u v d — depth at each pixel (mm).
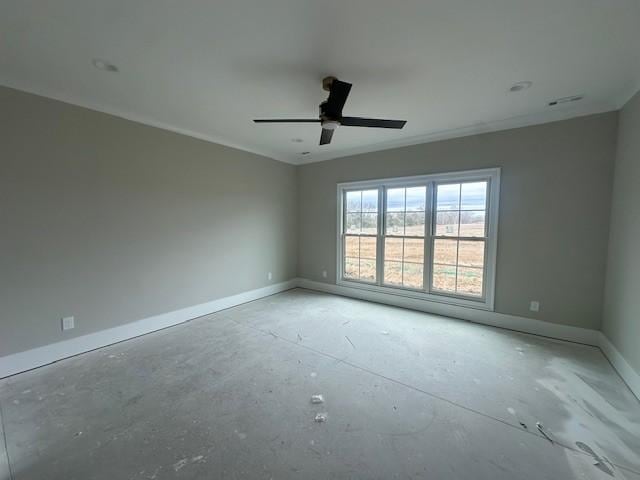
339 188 4781
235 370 2475
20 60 2066
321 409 1969
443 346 2932
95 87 2480
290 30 1729
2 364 2361
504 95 2607
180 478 1446
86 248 2811
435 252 3920
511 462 1543
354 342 3029
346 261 4875
